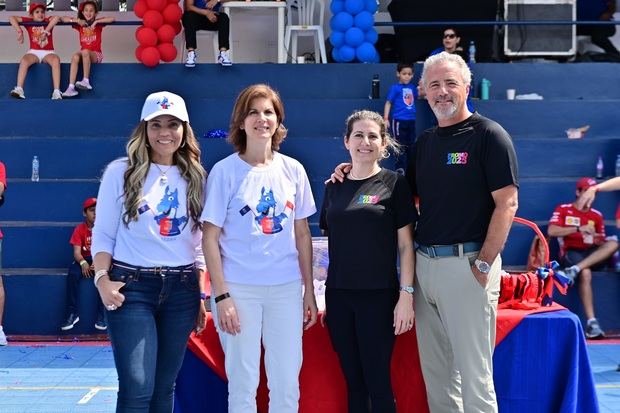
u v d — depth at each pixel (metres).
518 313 4.06
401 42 10.20
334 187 3.90
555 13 10.17
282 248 3.59
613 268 7.44
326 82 9.70
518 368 4.03
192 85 9.69
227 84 9.70
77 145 8.81
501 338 4.01
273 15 10.66
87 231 7.40
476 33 10.16
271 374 3.60
